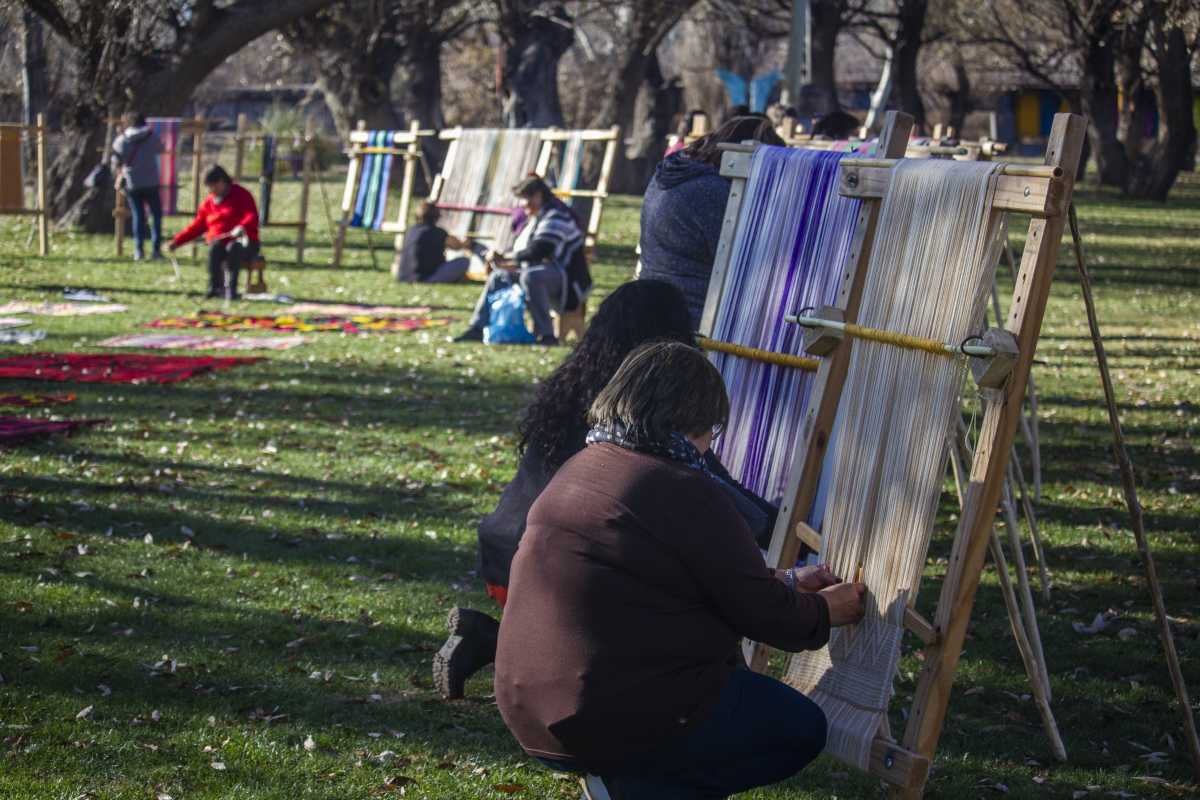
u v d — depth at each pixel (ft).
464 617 14.62
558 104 116.47
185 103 75.15
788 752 10.39
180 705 15.25
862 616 11.62
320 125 159.74
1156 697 16.29
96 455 26.32
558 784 13.79
